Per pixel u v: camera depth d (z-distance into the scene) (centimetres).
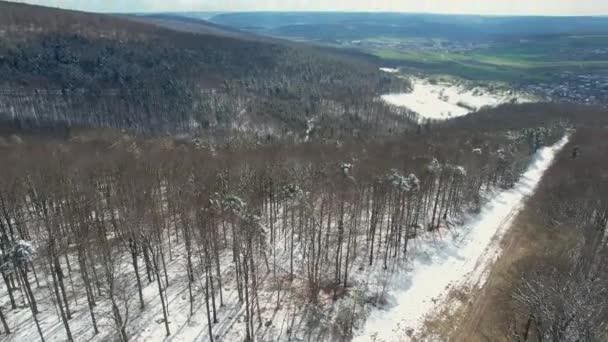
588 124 15400
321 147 10031
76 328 4219
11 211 4841
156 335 4222
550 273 4641
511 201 8694
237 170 6756
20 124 12825
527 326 4225
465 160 8362
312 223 5447
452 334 4625
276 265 5669
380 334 4559
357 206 6275
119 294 4562
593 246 5753
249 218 4728
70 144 8888
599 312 3500
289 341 4294
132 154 7612
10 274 4300
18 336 4078
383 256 6069
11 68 16550
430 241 6650
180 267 5391
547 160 11738
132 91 17175
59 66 17750
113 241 5309
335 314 4734
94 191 5484
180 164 7069
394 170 6838
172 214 6141
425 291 5378
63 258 5156
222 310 4647
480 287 5497
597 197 7125
